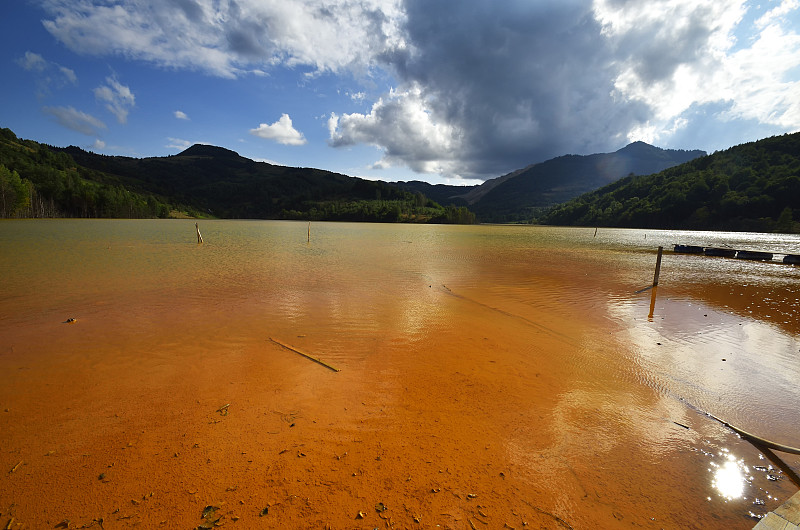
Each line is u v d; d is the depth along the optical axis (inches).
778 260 1159.0
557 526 125.0
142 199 5625.0
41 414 186.4
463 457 160.6
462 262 912.3
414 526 122.7
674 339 346.0
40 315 373.1
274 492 135.4
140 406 196.7
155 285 529.3
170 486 136.6
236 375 239.0
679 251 1422.2
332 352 285.9
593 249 1465.3
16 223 2470.5
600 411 206.8
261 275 634.8
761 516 132.0
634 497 140.3
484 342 321.7
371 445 167.2
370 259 926.4
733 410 212.4
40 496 130.3
